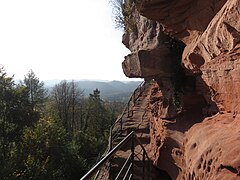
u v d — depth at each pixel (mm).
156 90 14219
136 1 7461
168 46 9930
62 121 50000
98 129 51812
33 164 25141
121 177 11438
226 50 5219
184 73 10258
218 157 4113
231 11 4340
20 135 32469
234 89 5363
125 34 16078
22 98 33750
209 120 6656
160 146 10789
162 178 11711
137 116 16156
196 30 7051
